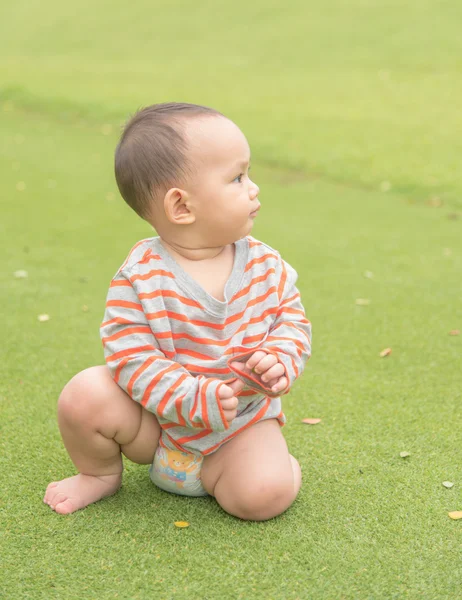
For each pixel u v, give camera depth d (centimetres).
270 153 764
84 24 1664
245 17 1516
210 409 187
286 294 211
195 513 209
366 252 492
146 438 208
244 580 181
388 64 1126
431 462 239
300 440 254
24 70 1257
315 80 1073
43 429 260
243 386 194
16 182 685
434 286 424
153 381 192
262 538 198
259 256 210
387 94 968
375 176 686
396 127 819
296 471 216
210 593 177
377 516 208
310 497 219
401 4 1412
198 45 1396
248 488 199
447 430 260
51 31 1656
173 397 191
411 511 211
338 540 197
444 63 1096
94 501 215
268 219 575
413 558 189
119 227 549
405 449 247
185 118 198
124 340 196
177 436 202
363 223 564
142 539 197
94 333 355
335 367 317
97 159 782
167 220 200
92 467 212
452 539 198
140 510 211
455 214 587
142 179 198
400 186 659
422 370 313
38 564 188
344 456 243
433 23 1275
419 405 280
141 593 177
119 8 1745
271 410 209
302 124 849
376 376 307
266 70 1162
